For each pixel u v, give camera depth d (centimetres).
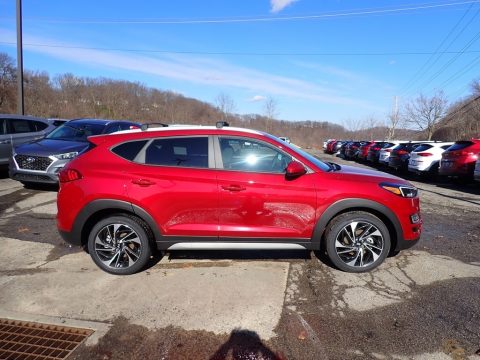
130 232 412
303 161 416
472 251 509
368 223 416
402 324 321
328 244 420
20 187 873
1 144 970
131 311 339
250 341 297
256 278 406
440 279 413
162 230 406
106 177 404
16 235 542
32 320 325
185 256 467
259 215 407
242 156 414
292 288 387
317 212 407
